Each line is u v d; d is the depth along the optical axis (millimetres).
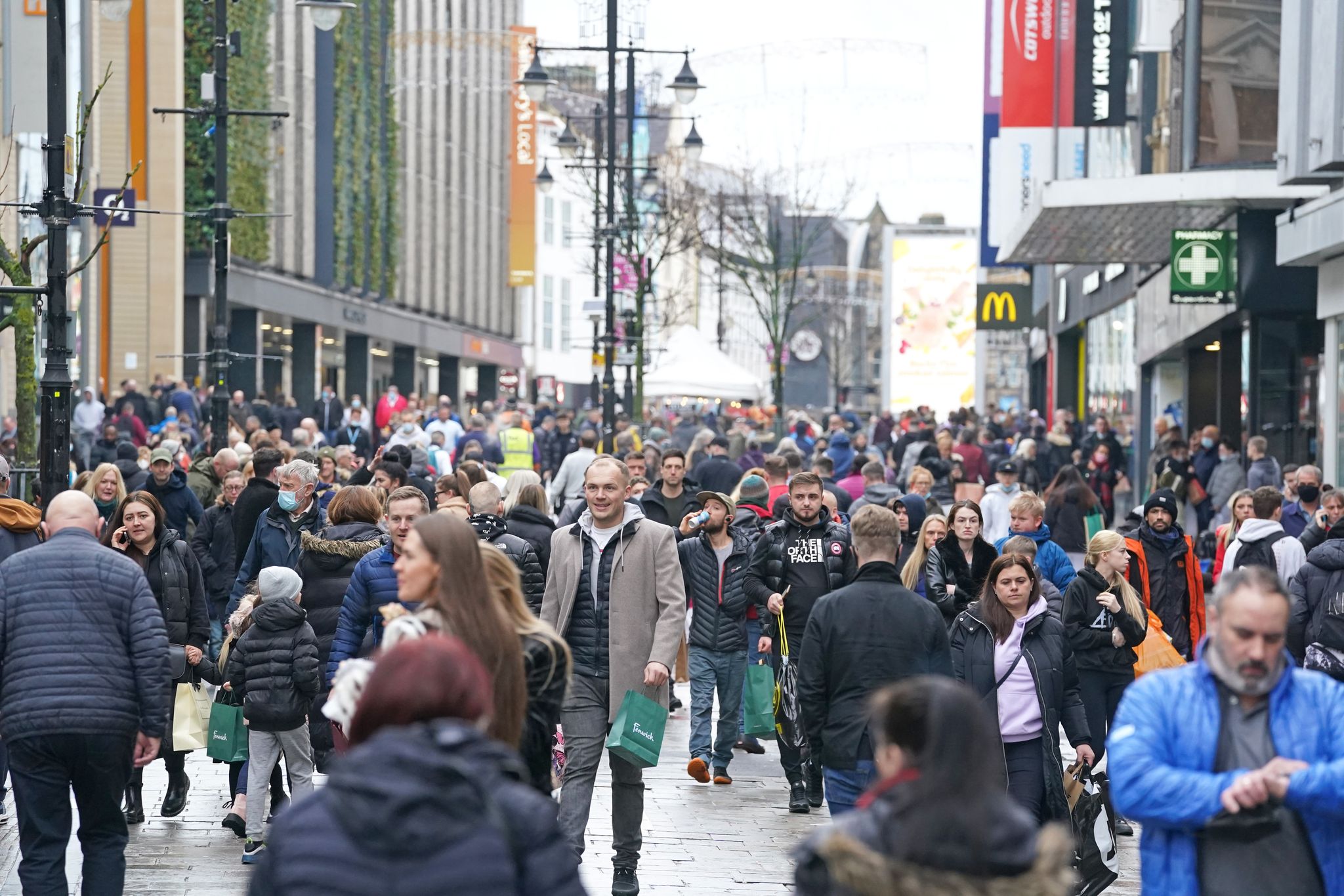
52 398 46531
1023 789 30094
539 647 20609
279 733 34188
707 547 44531
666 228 188000
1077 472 64688
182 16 162000
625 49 116188
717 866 34406
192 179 165250
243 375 181125
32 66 59500
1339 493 48750
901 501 52156
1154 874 18062
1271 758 17781
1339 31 66062
